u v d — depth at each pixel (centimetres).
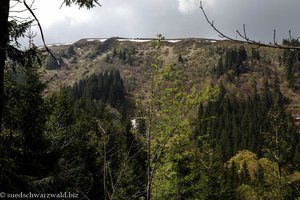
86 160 2088
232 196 2098
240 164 6319
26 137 1292
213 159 1989
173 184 1459
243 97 19450
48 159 1434
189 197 1772
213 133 12062
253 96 18238
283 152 1894
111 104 17475
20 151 1248
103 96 17462
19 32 499
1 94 441
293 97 19138
